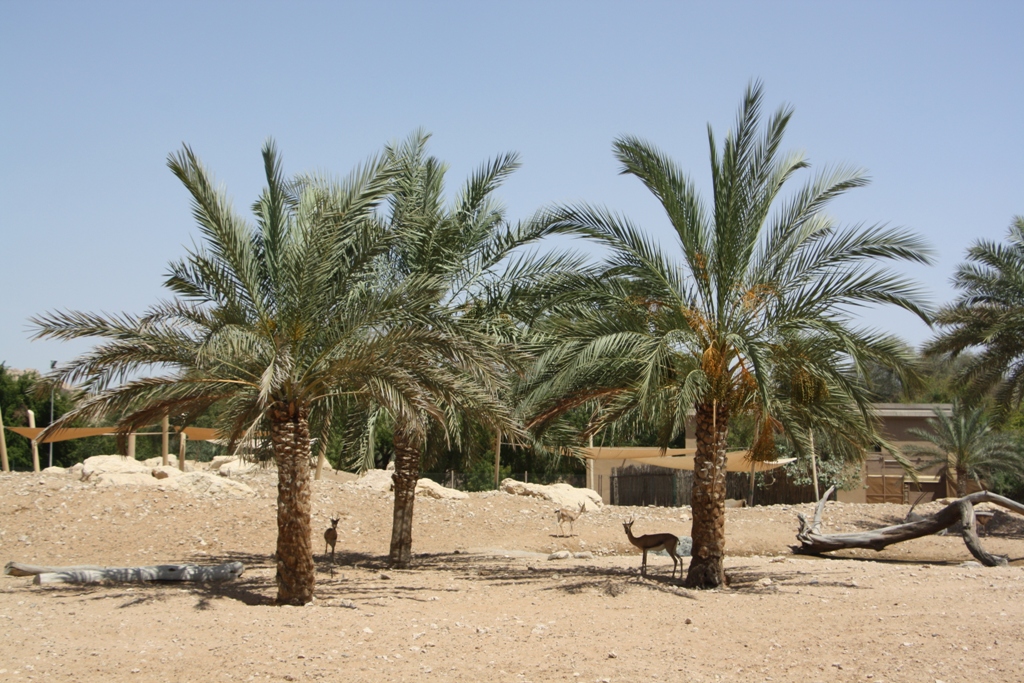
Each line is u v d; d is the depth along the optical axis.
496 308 14.60
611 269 12.91
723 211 12.53
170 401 11.47
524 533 21.42
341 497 22.23
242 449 11.29
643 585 12.66
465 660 7.80
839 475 30.61
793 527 23.52
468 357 11.08
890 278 11.70
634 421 13.99
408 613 10.25
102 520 18.05
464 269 15.10
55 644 8.12
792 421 13.79
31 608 10.32
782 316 12.26
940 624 9.51
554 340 12.66
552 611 10.53
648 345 12.08
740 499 31.69
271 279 11.16
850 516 25.03
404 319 11.16
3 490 19.39
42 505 18.50
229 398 12.48
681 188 12.88
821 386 12.07
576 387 13.26
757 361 11.12
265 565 15.39
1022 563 19.12
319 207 10.73
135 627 8.97
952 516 18.31
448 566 15.78
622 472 32.44
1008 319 22.88
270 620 9.45
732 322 12.66
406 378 10.62
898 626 9.45
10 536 16.81
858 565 16.33
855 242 12.12
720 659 8.02
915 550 21.16
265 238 11.36
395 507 15.45
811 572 14.92
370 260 11.52
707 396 12.58
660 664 7.80
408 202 14.66
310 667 7.40
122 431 11.62
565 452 15.96
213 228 10.65
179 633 8.66
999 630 9.12
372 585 12.88
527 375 12.34
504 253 15.01
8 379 36.84
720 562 12.66
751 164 12.70
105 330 10.47
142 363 10.62
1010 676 7.40
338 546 18.64
